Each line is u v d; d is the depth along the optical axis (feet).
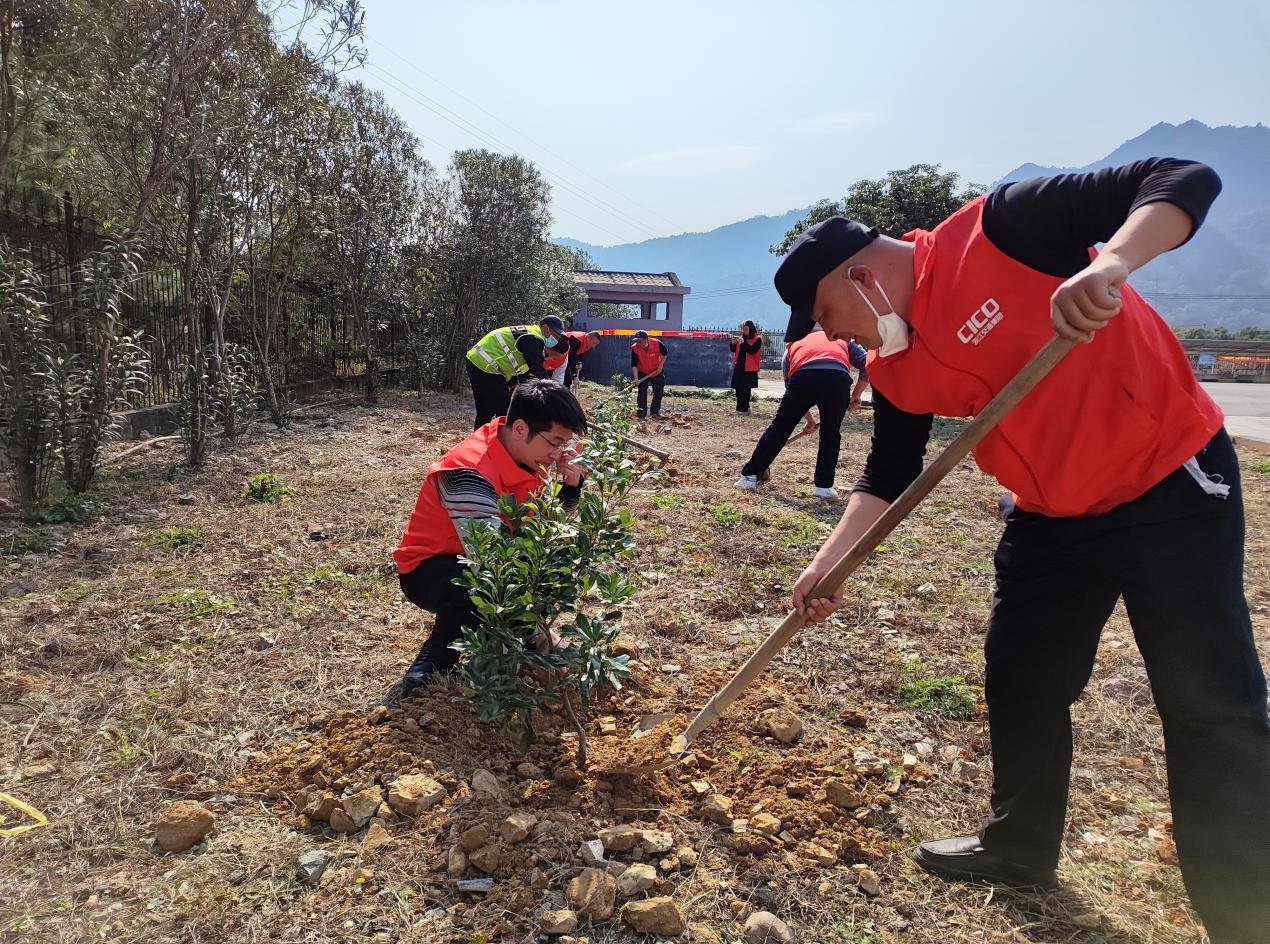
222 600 13.73
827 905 7.34
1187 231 5.42
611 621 9.02
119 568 15.37
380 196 46.62
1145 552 6.32
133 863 7.57
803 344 23.80
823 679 11.72
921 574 16.53
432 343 54.95
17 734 9.59
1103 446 6.21
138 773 8.87
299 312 43.24
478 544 8.36
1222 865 6.22
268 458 26.58
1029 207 6.20
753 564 16.78
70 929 6.73
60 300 21.42
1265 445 36.83
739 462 30.12
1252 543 19.67
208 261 27.04
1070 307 5.30
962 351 6.56
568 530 8.30
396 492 21.81
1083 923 7.20
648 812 8.34
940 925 7.20
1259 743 6.17
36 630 12.43
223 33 22.44
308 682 11.03
